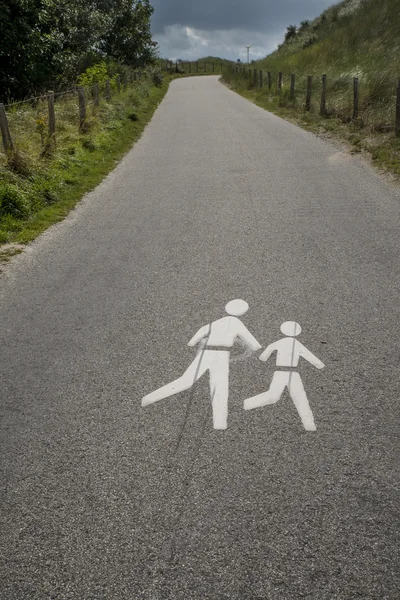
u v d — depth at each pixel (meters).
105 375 3.54
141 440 2.90
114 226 6.92
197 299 4.62
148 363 3.65
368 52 21.30
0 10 16.75
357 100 13.75
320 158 10.45
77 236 6.58
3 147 9.04
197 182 9.11
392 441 2.78
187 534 2.30
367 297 4.45
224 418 3.04
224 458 2.73
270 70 31.05
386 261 5.18
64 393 3.37
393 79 14.52
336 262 5.26
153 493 2.53
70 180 9.16
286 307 4.36
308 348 3.71
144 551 2.24
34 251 6.11
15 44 17.59
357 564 2.13
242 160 10.74
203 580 2.10
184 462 2.72
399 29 21.41
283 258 5.46
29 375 3.59
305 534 2.27
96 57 27.64
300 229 6.34
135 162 11.17
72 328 4.23
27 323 4.35
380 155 9.86
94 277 5.25
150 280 5.10
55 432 3.00
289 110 18.19
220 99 25.91
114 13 34.41
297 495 2.48
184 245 6.05
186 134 14.61
